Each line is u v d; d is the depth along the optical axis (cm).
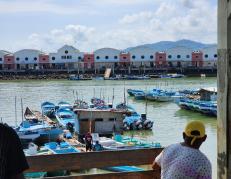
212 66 15200
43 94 8869
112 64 15738
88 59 15738
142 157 729
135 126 4416
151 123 4441
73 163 708
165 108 6544
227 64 471
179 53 15700
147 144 3088
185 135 536
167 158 536
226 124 480
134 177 731
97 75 14662
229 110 475
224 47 475
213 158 2644
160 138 3969
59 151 2744
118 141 3256
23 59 15700
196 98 6506
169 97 7319
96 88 10175
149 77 13800
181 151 528
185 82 11925
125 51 17112
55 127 3778
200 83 11400
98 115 3928
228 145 480
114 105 6769
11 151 362
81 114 3912
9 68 15700
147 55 15738
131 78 13675
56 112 5462
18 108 6562
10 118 5538
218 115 496
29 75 14825
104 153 718
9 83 12600
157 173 733
